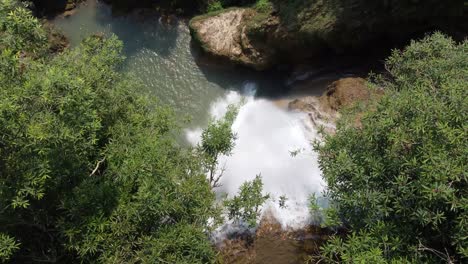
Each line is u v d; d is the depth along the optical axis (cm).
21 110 834
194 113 2009
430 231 981
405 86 1130
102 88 1148
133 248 1027
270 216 1573
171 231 998
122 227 959
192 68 2175
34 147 858
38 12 2359
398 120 966
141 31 2331
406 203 933
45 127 837
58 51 2161
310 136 1792
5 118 805
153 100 1378
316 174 1680
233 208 1167
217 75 2142
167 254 974
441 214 859
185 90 2095
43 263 1063
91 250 925
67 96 847
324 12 1884
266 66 2066
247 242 1515
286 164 1739
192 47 2242
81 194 962
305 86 2019
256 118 1938
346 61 2042
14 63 892
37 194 861
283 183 1680
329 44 1959
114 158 1092
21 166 857
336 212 1092
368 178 986
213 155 1229
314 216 1555
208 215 1088
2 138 827
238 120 1942
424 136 899
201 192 1098
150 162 1047
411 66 1191
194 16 2305
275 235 1534
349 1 1839
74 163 973
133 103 1277
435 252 920
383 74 1794
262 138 1847
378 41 1972
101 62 1214
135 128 1187
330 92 1867
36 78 886
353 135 1098
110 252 953
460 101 910
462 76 1055
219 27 2125
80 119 891
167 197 1008
